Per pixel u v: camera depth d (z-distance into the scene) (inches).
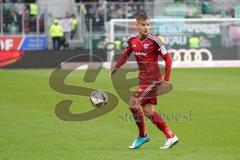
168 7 4549.7
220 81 2938.0
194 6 4584.2
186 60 4057.6
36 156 1195.3
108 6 4429.1
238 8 4564.5
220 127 1576.0
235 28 4148.6
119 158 1165.1
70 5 4456.2
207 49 4067.4
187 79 3058.6
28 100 2210.9
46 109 1953.7
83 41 4276.6
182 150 1245.7
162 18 4503.0
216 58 4060.0
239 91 2488.9
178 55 4050.2
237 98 2242.9
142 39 1252.5
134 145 1272.1
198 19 4084.6
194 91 2495.1
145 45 1244.5
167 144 1267.2
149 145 1315.2
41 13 4284.0
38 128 1568.7
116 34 4124.0
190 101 2154.3
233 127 1574.8
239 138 1402.6
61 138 1416.1
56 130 1535.4
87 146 1309.1
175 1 4849.9
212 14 4591.5
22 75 3358.8
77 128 1566.2
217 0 4736.7
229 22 4148.6
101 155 1198.3
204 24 4126.5
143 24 1242.6
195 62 4057.6
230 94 2379.4
